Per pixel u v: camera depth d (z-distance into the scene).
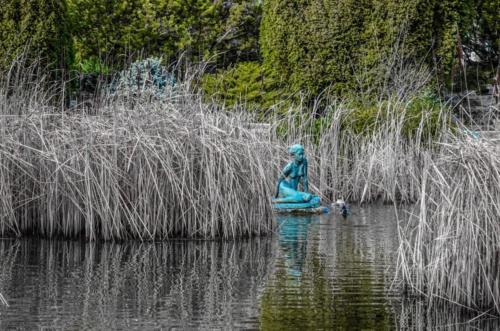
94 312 16.28
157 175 24.53
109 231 24.44
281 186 30.48
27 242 23.97
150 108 25.02
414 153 33.53
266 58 41.41
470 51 44.53
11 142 24.92
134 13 42.28
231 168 24.59
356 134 34.88
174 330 15.16
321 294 17.70
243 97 37.91
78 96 35.75
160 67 33.88
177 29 42.69
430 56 39.53
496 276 16.48
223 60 43.94
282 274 19.62
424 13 38.88
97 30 41.69
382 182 33.41
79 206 24.48
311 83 39.94
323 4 39.91
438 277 17.02
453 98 40.78
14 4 35.03
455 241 16.62
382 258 21.33
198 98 26.02
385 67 38.19
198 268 20.36
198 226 24.98
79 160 24.50
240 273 19.77
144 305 16.80
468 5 39.97
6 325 15.39
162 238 24.58
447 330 15.34
